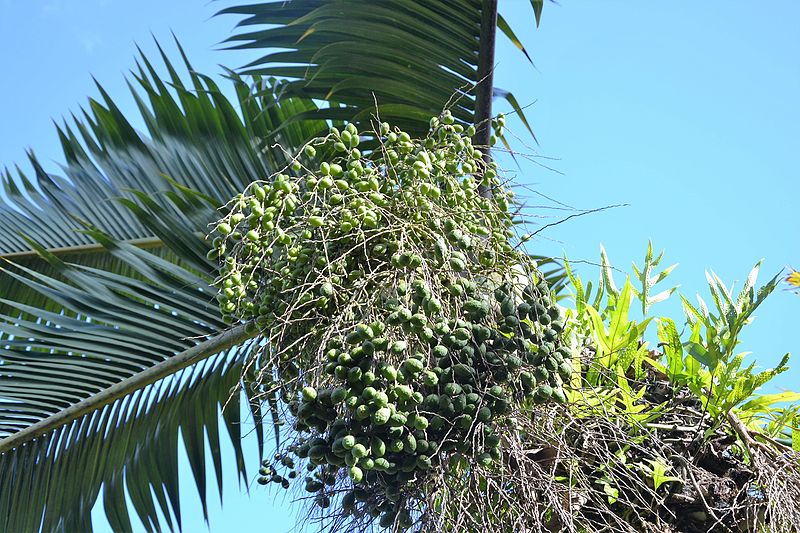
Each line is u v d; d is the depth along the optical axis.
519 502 1.76
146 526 2.94
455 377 1.70
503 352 1.76
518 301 1.88
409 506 1.74
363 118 2.96
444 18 2.83
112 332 2.93
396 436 1.62
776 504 1.95
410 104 2.97
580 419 1.93
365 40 2.89
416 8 2.80
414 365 1.63
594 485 2.00
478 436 1.69
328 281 1.76
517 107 2.90
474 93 2.91
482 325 1.78
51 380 2.97
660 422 2.18
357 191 1.89
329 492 1.83
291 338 1.86
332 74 2.96
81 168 3.62
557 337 1.84
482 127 2.81
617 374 2.08
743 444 2.11
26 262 3.65
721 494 2.06
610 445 2.02
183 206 2.83
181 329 2.94
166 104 3.33
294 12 3.04
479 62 2.87
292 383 1.88
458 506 1.75
